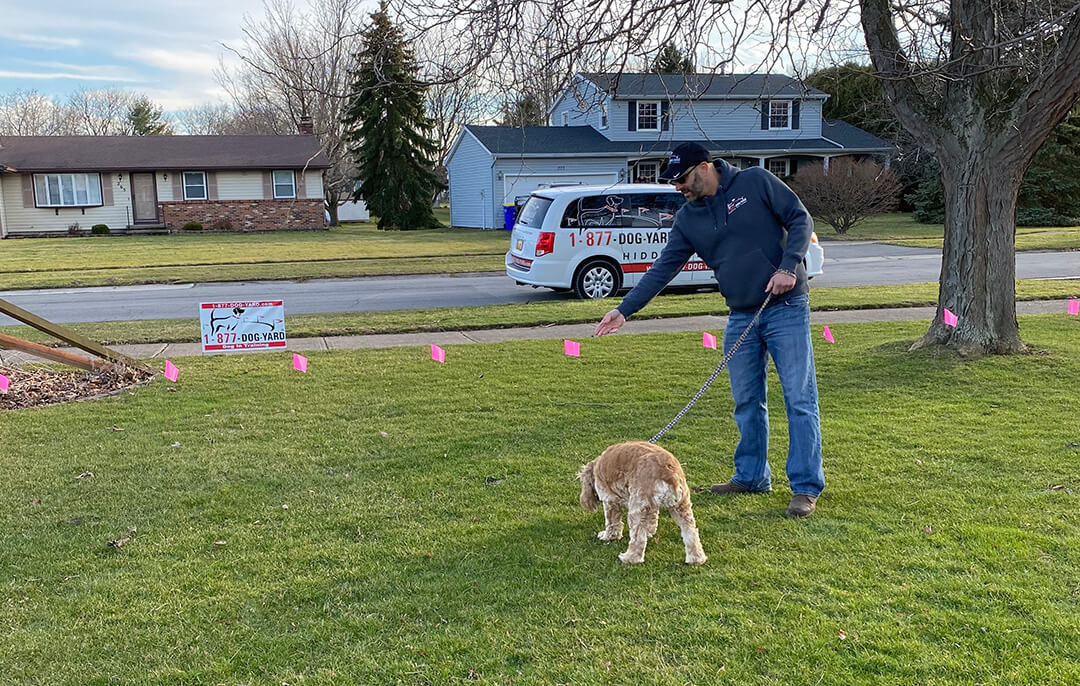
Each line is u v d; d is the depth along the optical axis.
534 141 34.78
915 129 8.63
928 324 10.52
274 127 47.78
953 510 4.38
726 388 7.36
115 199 34.94
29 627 3.36
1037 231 28.39
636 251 13.91
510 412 6.64
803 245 4.43
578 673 2.96
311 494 4.83
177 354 9.45
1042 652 3.02
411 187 36.78
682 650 3.09
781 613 3.35
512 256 14.52
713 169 4.59
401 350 9.47
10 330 11.09
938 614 3.29
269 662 3.08
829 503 4.54
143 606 3.51
